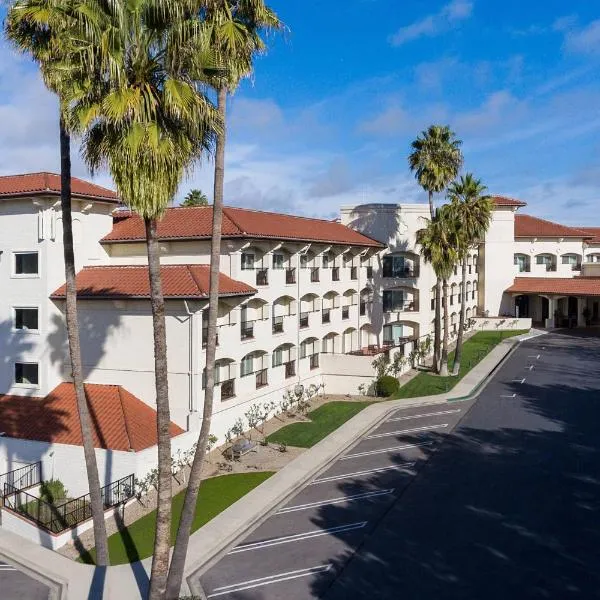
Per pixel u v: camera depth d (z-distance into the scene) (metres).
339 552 18.88
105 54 13.54
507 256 73.44
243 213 36.19
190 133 15.05
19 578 17.88
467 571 17.44
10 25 17.23
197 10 14.91
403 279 52.53
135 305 28.27
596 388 41.44
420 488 24.06
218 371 29.80
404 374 47.75
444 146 45.25
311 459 28.09
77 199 30.58
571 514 21.19
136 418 26.45
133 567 18.31
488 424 33.38
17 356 29.83
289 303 37.50
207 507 22.58
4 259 29.95
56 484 24.41
